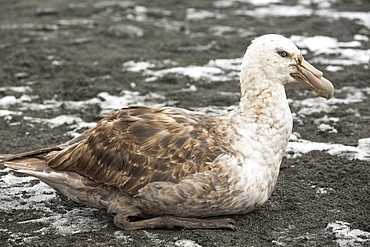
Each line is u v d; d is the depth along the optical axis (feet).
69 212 29.09
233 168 25.52
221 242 25.38
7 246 25.49
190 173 25.52
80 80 54.60
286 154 37.09
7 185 32.53
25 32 75.15
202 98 49.39
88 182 27.30
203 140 26.22
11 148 38.32
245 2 97.09
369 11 87.35
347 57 62.59
